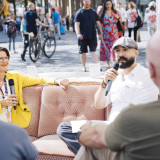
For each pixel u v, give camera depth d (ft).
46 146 9.51
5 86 10.30
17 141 4.33
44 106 10.68
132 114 4.07
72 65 27.58
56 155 9.17
